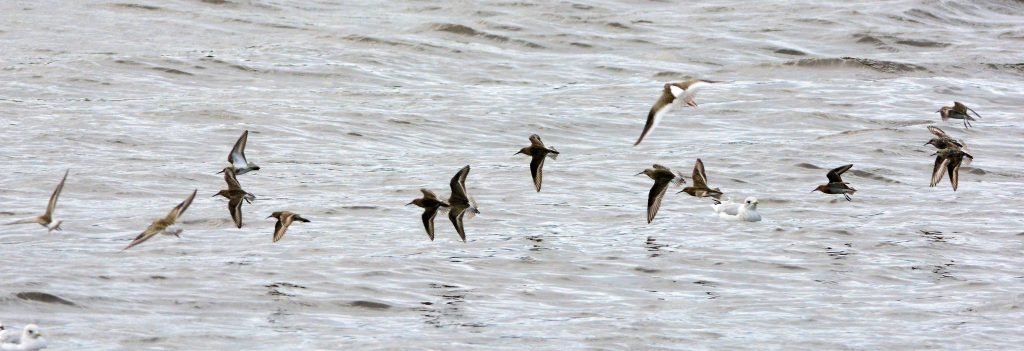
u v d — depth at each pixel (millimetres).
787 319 22734
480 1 71750
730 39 64312
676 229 29875
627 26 66875
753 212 30625
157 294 23516
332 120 45062
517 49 62125
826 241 28703
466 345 20859
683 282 25344
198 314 22375
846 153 39625
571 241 28516
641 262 26750
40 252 26500
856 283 25344
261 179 35562
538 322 22359
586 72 57156
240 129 42812
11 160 36781
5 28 61625
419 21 66875
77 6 67625
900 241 28719
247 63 55688
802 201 33250
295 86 52219
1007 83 54688
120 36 61312
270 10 69125
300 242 27922
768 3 73500
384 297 23766
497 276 25516
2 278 24062
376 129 44094
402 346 20688
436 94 51188
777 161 38594
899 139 41531
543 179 36031
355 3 72188
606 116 47438
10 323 21484
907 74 56312
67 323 21609
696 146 41656
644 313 23078
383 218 30703
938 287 25031
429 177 36219
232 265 25750
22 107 45250
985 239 28984
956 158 24969
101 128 41969
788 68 57406
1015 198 33688
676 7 72562
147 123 43281
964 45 63406
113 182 34344
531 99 50656
